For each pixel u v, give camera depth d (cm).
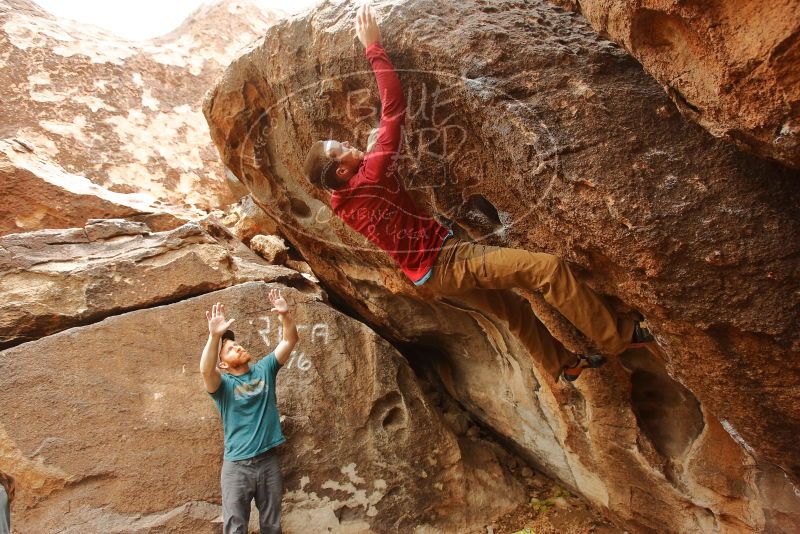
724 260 204
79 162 604
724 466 311
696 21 167
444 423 414
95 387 349
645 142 214
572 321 258
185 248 400
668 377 335
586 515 404
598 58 227
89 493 334
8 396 339
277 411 348
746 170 205
